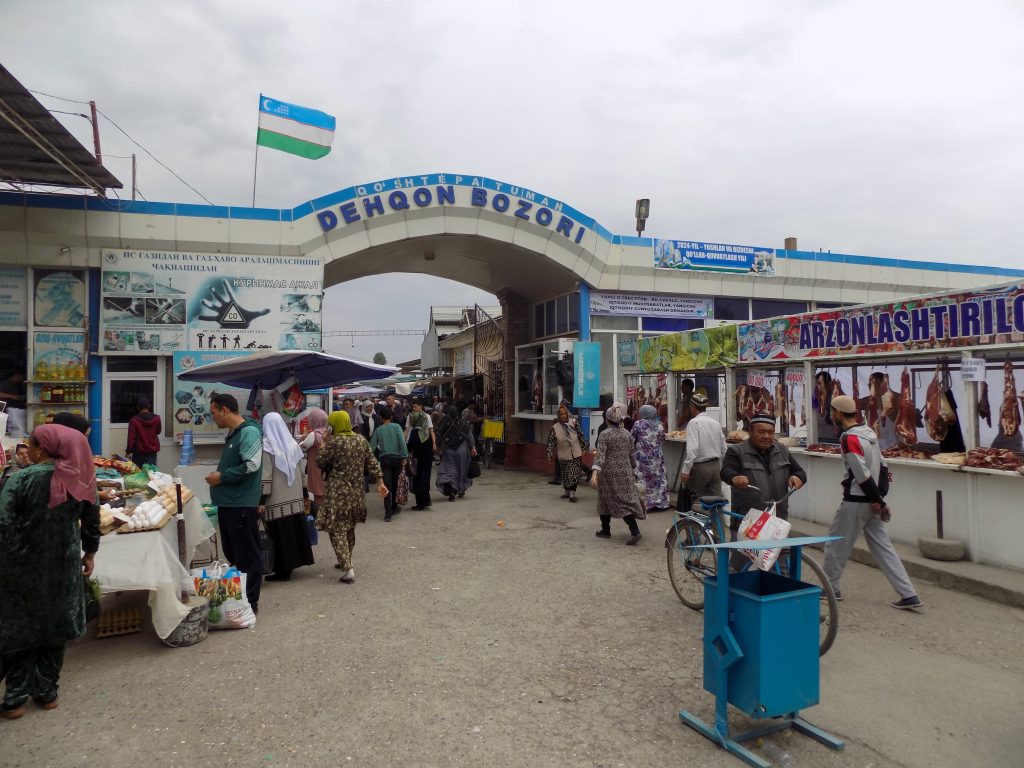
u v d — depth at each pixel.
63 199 11.39
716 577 3.63
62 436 3.94
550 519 10.00
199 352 11.87
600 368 14.71
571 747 3.50
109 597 5.88
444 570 7.09
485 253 15.52
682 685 4.25
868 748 3.53
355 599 6.09
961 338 6.76
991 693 4.18
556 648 4.88
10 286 11.32
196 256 11.96
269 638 5.10
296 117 13.26
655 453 10.56
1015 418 6.97
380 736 3.61
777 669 3.37
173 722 3.78
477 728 3.70
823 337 8.38
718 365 10.43
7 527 3.73
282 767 3.31
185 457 10.32
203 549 7.58
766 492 5.65
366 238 13.16
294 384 10.16
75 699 4.08
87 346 11.48
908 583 5.73
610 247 15.21
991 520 6.58
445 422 12.16
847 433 5.73
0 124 8.80
